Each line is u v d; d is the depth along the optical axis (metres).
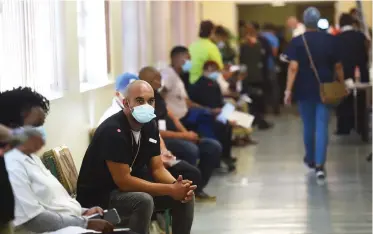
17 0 9.80
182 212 10.30
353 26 24.59
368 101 23.08
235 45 34.28
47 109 7.97
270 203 15.23
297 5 47.97
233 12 38.06
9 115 7.54
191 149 14.58
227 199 15.68
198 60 19.28
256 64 29.27
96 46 15.11
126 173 9.51
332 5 47.56
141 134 9.93
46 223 7.93
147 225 9.52
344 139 24.67
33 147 6.74
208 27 19.64
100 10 15.16
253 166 19.98
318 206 14.88
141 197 9.44
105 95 15.02
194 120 17.34
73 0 12.38
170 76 16.77
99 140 9.54
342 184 17.16
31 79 10.25
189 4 31.17
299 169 19.36
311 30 17.47
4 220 7.31
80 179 9.71
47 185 8.21
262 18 48.34
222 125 18.53
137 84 9.61
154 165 10.24
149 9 21.30
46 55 11.27
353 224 13.31
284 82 36.81
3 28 9.30
